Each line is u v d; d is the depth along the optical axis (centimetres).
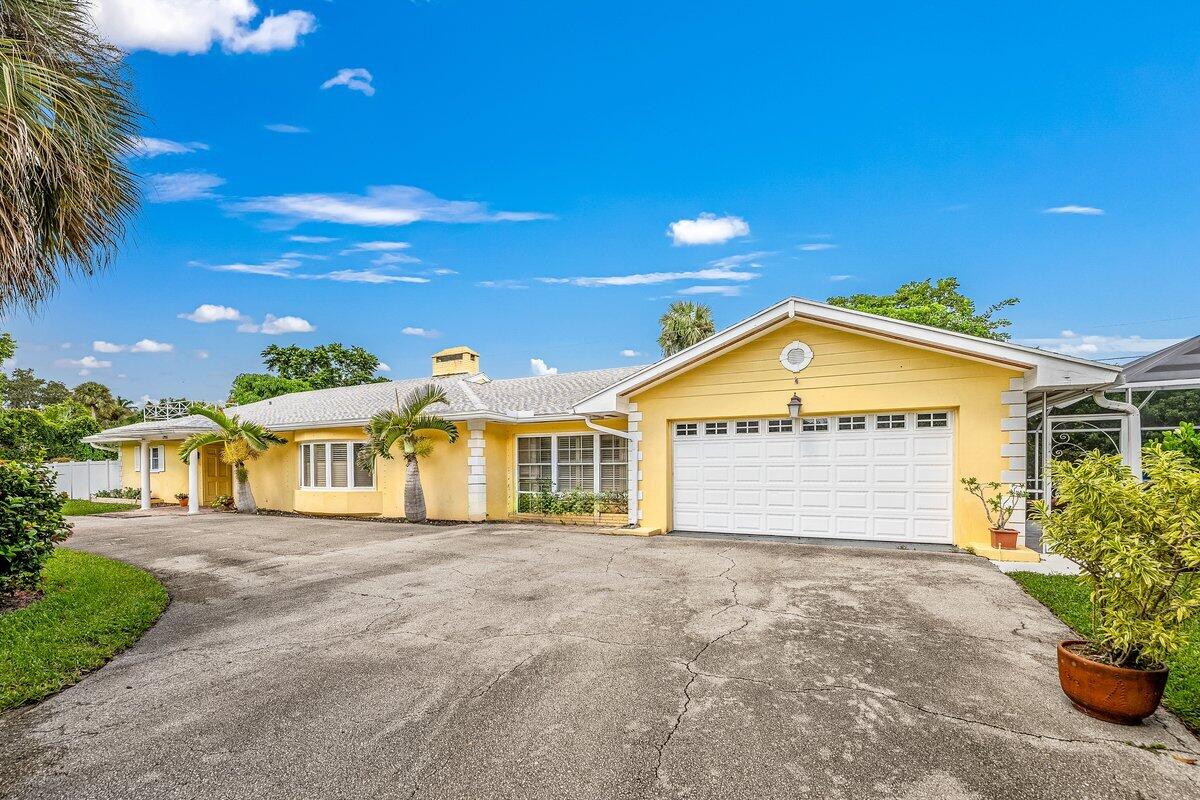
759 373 1095
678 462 1188
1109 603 356
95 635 535
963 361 938
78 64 557
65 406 3344
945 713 364
